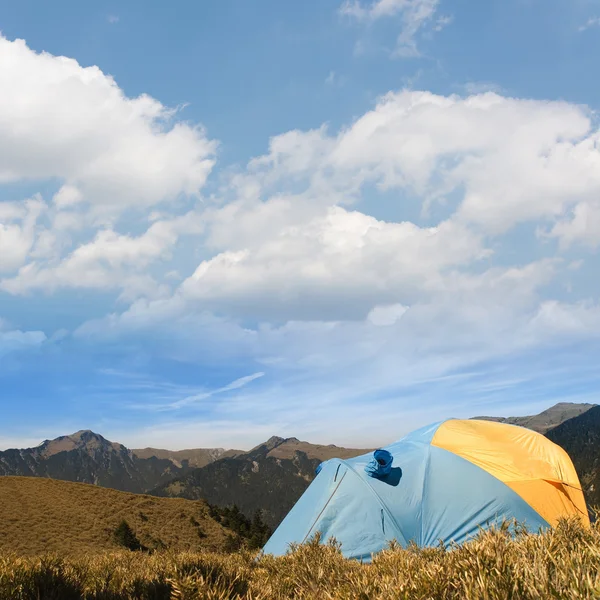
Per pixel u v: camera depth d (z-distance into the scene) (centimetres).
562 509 1124
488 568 343
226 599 456
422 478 1202
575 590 273
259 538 7931
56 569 586
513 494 1145
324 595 439
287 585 560
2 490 7488
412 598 341
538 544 390
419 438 1374
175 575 476
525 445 1298
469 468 1204
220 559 793
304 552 719
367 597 379
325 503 1216
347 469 1255
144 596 520
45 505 7275
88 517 7181
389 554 579
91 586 566
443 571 362
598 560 315
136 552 912
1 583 509
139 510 7975
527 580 303
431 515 1138
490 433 1359
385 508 1152
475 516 1119
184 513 8388
